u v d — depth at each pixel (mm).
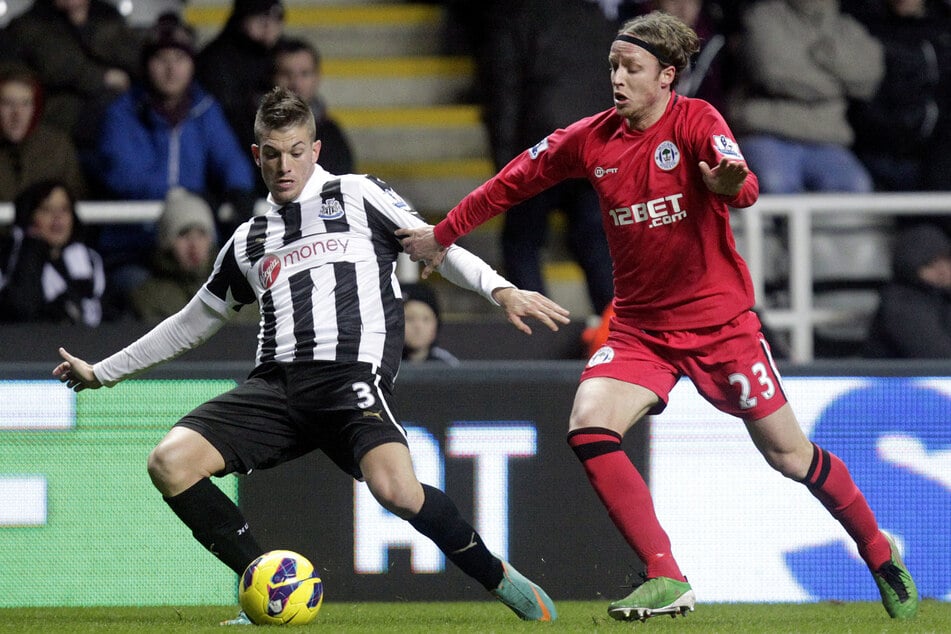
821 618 19531
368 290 18109
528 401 23547
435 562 23312
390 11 41469
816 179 33875
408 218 18375
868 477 23516
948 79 35000
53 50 36156
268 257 18250
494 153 33656
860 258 34531
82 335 27438
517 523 23453
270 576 17453
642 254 17875
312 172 18406
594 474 17500
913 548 23516
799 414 23469
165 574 23125
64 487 23125
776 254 33406
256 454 18094
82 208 31125
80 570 23094
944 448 23594
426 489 17828
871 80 34281
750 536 23422
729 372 18109
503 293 17703
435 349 27047
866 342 31516
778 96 33906
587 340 28000
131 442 23188
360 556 23281
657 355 18219
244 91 34062
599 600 23391
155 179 33062
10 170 32875
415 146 38406
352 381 17766
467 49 41406
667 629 16828
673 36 17328
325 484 23312
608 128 17875
